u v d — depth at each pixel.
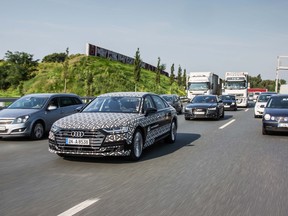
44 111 10.80
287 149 8.58
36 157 7.44
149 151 8.23
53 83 53.09
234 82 33.53
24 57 66.75
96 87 52.44
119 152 6.57
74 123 6.78
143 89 62.38
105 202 4.33
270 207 4.18
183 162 6.91
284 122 10.77
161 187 5.05
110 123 6.69
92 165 6.59
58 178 5.58
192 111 17.30
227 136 11.12
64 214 3.88
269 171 6.14
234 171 6.13
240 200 4.45
